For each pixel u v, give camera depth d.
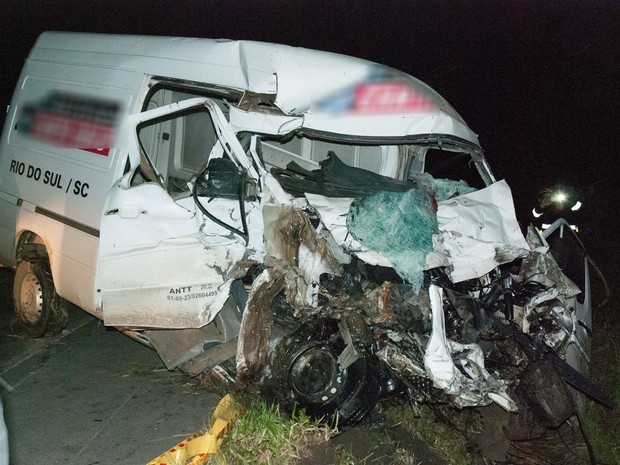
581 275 5.06
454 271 3.87
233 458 3.55
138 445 3.79
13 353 4.92
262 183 3.73
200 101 3.92
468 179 5.04
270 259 3.67
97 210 4.20
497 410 4.00
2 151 5.25
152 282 3.79
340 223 3.77
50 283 5.01
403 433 4.05
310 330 3.76
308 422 3.80
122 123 4.27
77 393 4.37
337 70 4.09
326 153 5.01
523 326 4.14
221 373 4.18
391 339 3.82
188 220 3.78
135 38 4.70
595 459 4.16
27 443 3.75
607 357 5.62
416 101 4.29
